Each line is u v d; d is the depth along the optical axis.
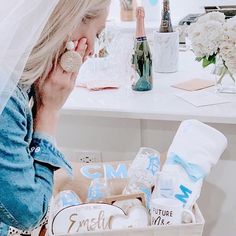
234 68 1.28
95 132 1.40
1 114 0.74
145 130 1.36
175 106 1.26
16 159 0.75
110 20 2.35
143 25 1.37
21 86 0.80
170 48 1.59
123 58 1.55
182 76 1.57
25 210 0.78
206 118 1.19
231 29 1.24
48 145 0.87
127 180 1.16
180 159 1.10
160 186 1.06
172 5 2.68
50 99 0.89
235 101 1.28
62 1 0.75
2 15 0.73
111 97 1.37
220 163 1.32
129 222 0.98
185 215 0.97
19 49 0.74
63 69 0.87
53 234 0.94
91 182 1.17
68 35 0.81
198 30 1.29
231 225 1.39
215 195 1.36
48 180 0.85
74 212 1.00
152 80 1.45
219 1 2.64
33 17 0.73
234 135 1.27
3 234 0.95
